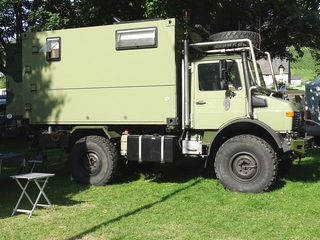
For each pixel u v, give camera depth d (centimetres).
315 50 1752
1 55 1936
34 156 977
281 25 1498
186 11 845
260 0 1404
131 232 548
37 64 911
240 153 762
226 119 791
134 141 837
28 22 1667
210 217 609
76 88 880
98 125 875
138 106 831
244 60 782
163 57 811
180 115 826
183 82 814
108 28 854
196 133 830
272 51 1672
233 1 1351
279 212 629
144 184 862
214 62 804
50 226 579
